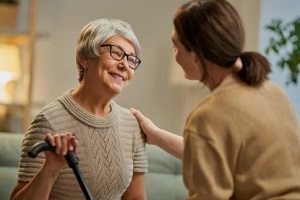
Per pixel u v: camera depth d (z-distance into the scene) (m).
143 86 4.71
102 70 2.34
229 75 1.72
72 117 2.32
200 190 1.60
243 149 1.65
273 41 4.19
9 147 2.88
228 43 1.66
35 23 4.33
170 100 4.75
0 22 4.30
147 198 2.95
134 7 4.71
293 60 4.07
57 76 4.61
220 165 1.61
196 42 1.67
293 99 4.45
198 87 4.56
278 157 1.66
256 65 1.71
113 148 2.37
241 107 1.66
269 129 1.67
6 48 4.42
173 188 3.00
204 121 1.64
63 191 2.29
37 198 2.12
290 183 1.66
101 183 2.33
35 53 4.56
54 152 2.03
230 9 1.70
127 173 2.41
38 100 4.57
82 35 2.37
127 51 2.38
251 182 1.64
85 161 2.30
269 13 4.48
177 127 4.76
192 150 1.63
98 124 2.34
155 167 3.03
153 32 4.73
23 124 4.36
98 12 4.67
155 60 4.73
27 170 2.25
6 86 4.45
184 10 1.71
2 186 2.79
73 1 4.63
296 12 4.48
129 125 2.50
